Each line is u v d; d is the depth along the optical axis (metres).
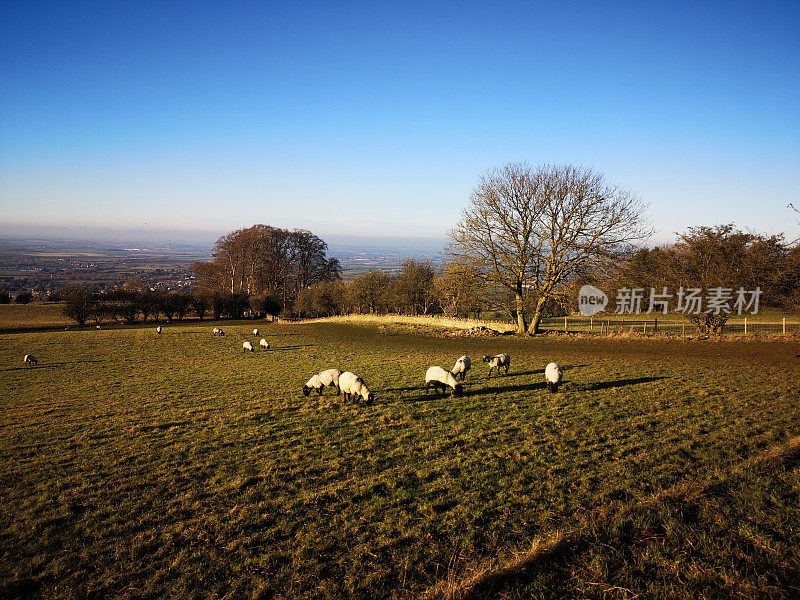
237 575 7.05
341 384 17.22
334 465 11.05
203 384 22.27
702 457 10.48
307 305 81.88
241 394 19.64
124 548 7.85
